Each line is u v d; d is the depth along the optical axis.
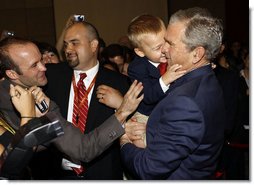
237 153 3.26
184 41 1.48
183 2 7.87
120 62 3.53
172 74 1.65
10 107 1.72
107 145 1.75
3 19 7.39
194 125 1.41
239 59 5.44
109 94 1.96
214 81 1.53
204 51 1.49
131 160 1.56
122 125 1.75
